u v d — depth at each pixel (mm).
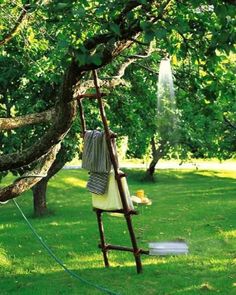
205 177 41906
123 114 21016
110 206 12102
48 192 32594
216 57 6531
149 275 13000
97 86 10242
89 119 20328
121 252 15648
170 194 32094
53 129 7664
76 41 6855
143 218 22453
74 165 44000
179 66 10633
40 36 13859
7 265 14602
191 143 28609
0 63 19766
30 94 20266
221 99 7781
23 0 10070
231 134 29266
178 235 18344
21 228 20641
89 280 12719
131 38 6266
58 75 16688
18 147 20250
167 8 6918
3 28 12172
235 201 28359
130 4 5961
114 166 11484
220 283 12273
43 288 12164
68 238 18266
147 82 19531
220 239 17594
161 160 52000
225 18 5492
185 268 13680
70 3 5602
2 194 8484
